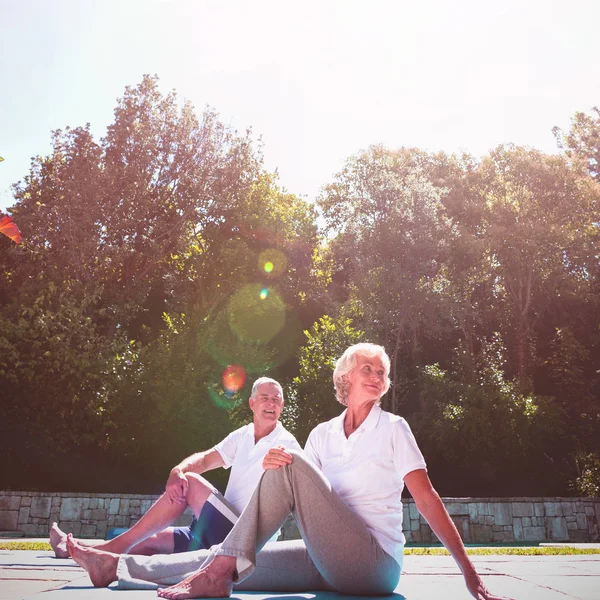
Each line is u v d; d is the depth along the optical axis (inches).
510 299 1042.7
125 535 127.2
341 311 828.6
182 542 131.6
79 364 601.0
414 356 823.1
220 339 657.6
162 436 599.5
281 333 935.7
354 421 108.4
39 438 599.5
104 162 921.5
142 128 929.5
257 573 104.8
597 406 775.7
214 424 604.4
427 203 853.8
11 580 123.8
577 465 685.9
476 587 89.9
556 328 884.0
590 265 1010.7
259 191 1092.5
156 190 957.8
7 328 604.1
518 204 1084.5
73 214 868.6
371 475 102.3
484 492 689.6
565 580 139.3
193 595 93.4
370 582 99.6
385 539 100.7
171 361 629.6
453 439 671.1
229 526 130.2
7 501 517.0
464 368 770.2
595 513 581.9
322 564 99.7
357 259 852.0
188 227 981.2
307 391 657.0
